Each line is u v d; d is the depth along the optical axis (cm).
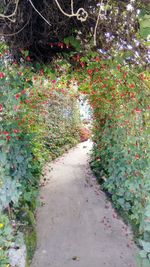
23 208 372
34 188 444
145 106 298
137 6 198
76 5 221
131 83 303
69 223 424
